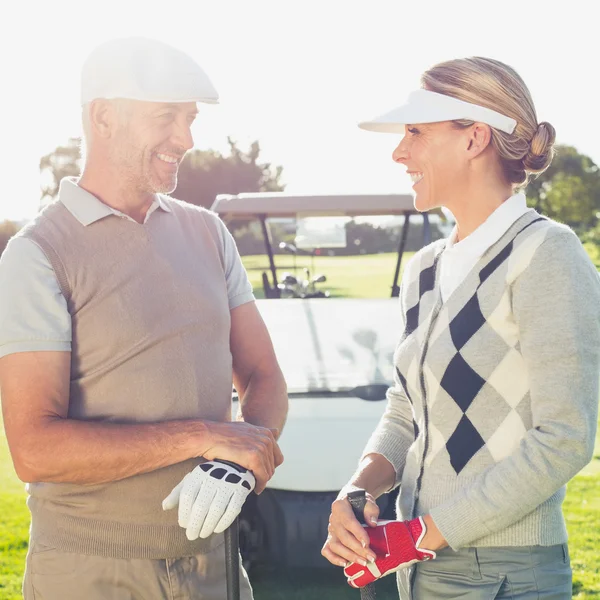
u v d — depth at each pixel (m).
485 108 1.73
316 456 3.09
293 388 3.29
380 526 1.72
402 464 1.97
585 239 21.30
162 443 1.79
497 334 1.69
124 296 1.85
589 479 5.51
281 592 3.05
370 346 3.60
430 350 1.76
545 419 1.61
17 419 1.75
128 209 1.91
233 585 1.77
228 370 2.01
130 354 1.84
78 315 1.82
